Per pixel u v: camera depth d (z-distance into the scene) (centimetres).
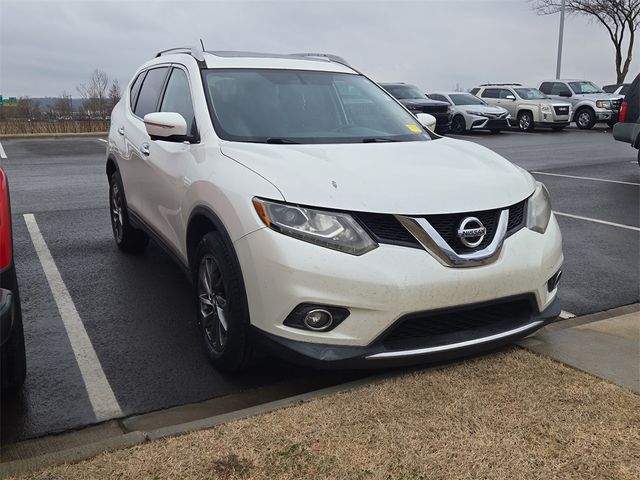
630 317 458
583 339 412
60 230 745
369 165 367
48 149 1770
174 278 564
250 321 343
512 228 362
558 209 874
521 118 2508
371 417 308
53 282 550
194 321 466
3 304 272
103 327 454
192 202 396
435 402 322
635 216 830
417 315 325
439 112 2255
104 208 880
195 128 436
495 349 389
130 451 281
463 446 284
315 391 342
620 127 1162
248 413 315
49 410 342
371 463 272
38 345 423
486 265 339
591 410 314
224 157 387
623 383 345
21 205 901
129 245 634
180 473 265
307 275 317
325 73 509
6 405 346
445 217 336
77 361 400
